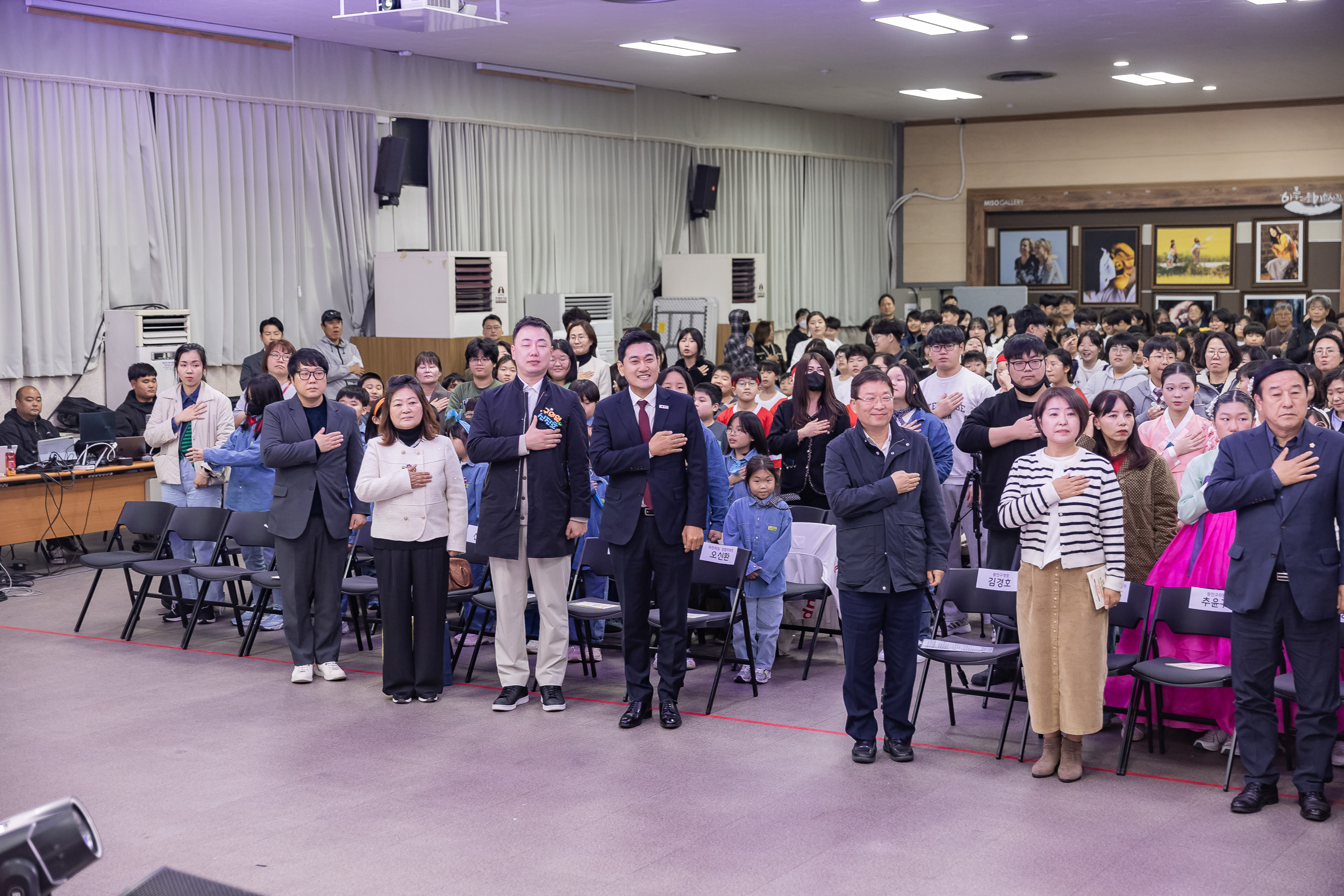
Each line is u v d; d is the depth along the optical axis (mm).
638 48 11375
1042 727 4547
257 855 3922
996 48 11727
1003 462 5504
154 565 6652
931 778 4598
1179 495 5129
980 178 17734
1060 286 17469
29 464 8281
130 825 4176
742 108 15328
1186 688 4879
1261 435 4227
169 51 9703
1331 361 6828
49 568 8398
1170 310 16734
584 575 6594
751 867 3807
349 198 11078
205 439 7270
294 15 9586
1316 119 15742
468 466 6637
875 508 4656
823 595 6117
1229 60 12516
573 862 3850
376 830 4109
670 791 4465
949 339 6902
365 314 11352
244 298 10344
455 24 8250
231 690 5805
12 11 8742
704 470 5234
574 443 5414
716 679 5480
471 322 11164
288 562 5883
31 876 2062
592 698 5711
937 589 5348
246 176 10312
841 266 17266
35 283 9008
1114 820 4160
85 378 9383
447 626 5957
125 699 5645
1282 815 4191
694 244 14906
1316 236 15930
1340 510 4059
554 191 12992
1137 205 16844
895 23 10391
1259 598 4125
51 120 9031
